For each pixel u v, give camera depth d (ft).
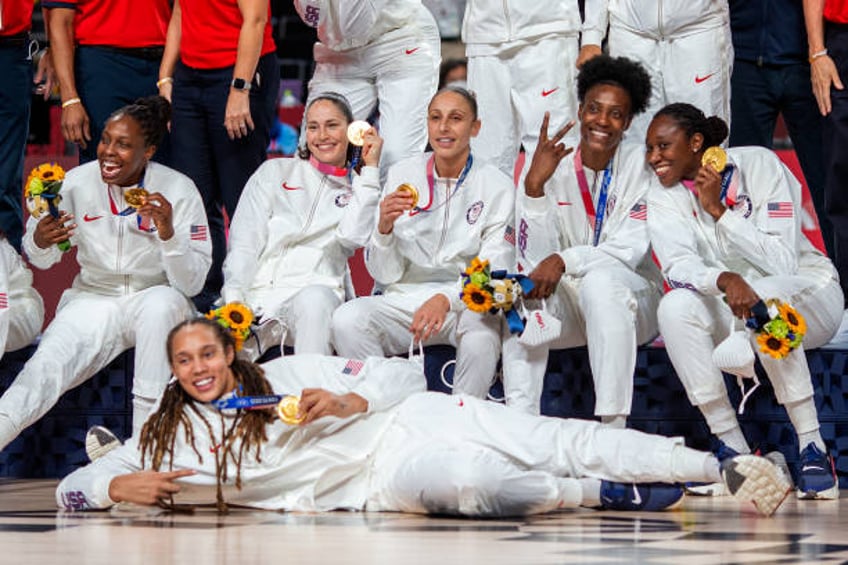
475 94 71.20
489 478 45.14
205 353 47.29
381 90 70.95
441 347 62.59
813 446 57.72
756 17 73.00
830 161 70.08
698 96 68.08
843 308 62.64
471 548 37.52
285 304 61.93
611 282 58.23
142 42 71.97
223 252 72.08
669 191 60.75
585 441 48.14
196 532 41.73
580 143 61.82
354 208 62.80
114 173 61.82
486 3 70.28
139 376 60.44
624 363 57.67
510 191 62.59
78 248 64.23
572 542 39.24
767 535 41.68
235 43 68.74
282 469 48.03
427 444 47.52
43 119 89.40
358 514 47.55
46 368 59.93
